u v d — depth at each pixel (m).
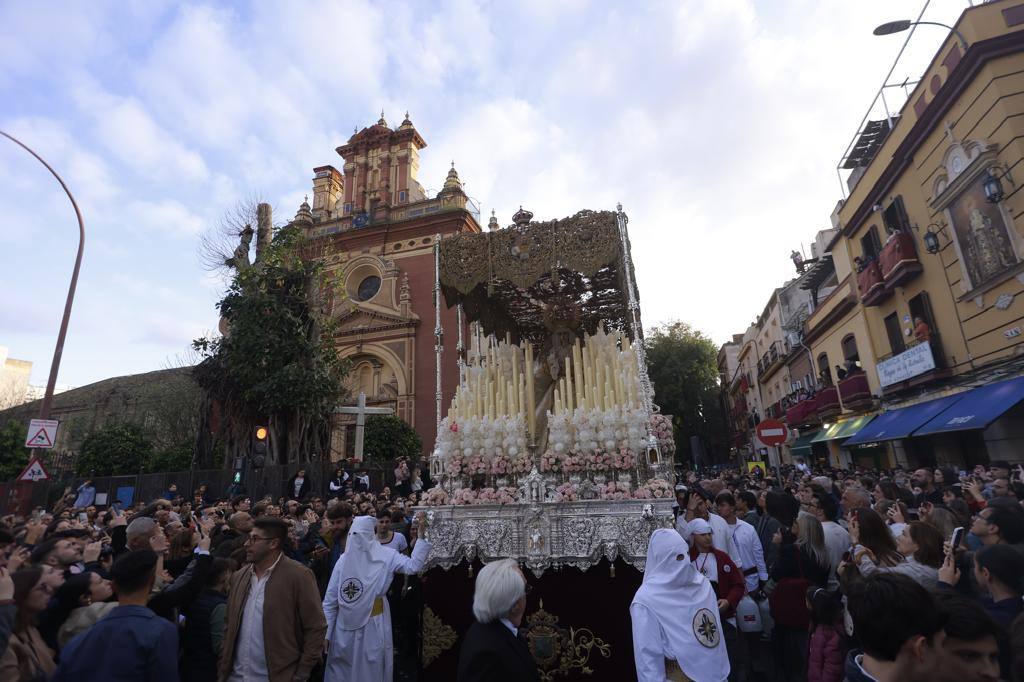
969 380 13.40
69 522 5.42
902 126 16.08
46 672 3.03
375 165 32.19
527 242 6.62
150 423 27.52
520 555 5.02
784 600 4.96
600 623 4.77
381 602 4.75
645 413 5.74
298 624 3.78
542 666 4.75
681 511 6.84
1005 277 12.17
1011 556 2.90
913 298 16.08
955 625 2.01
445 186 29.27
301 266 19.25
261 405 17.30
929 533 3.92
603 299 8.31
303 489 14.85
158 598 3.77
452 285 6.75
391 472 18.83
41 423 11.52
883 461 18.70
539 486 5.17
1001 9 12.51
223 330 21.67
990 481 9.10
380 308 27.31
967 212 13.15
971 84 12.76
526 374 6.80
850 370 20.28
